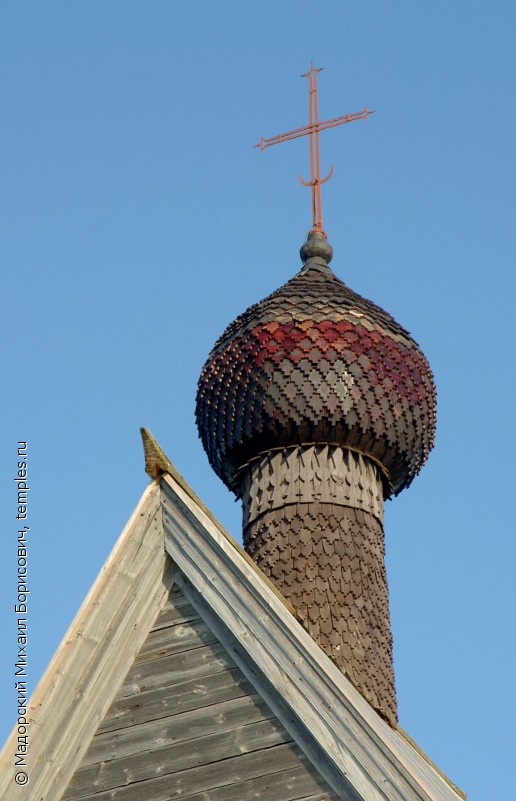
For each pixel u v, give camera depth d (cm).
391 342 8869
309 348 8688
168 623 5941
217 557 5906
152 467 6078
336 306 8912
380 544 8475
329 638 7931
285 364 8656
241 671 5772
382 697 7862
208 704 5741
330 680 5594
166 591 5991
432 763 7006
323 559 8206
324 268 9400
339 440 8594
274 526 8369
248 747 5616
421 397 8850
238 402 8706
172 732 5722
